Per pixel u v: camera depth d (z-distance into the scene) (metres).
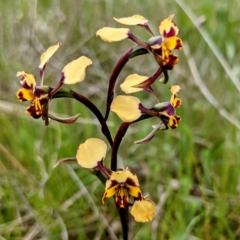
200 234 0.18
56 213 0.19
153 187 0.21
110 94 0.11
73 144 0.22
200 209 0.19
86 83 0.27
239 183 0.20
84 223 0.19
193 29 0.28
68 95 0.11
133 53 0.11
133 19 0.11
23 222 0.19
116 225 0.19
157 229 0.19
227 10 0.28
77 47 0.27
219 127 0.24
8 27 0.28
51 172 0.20
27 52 0.27
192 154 0.20
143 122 0.24
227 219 0.19
